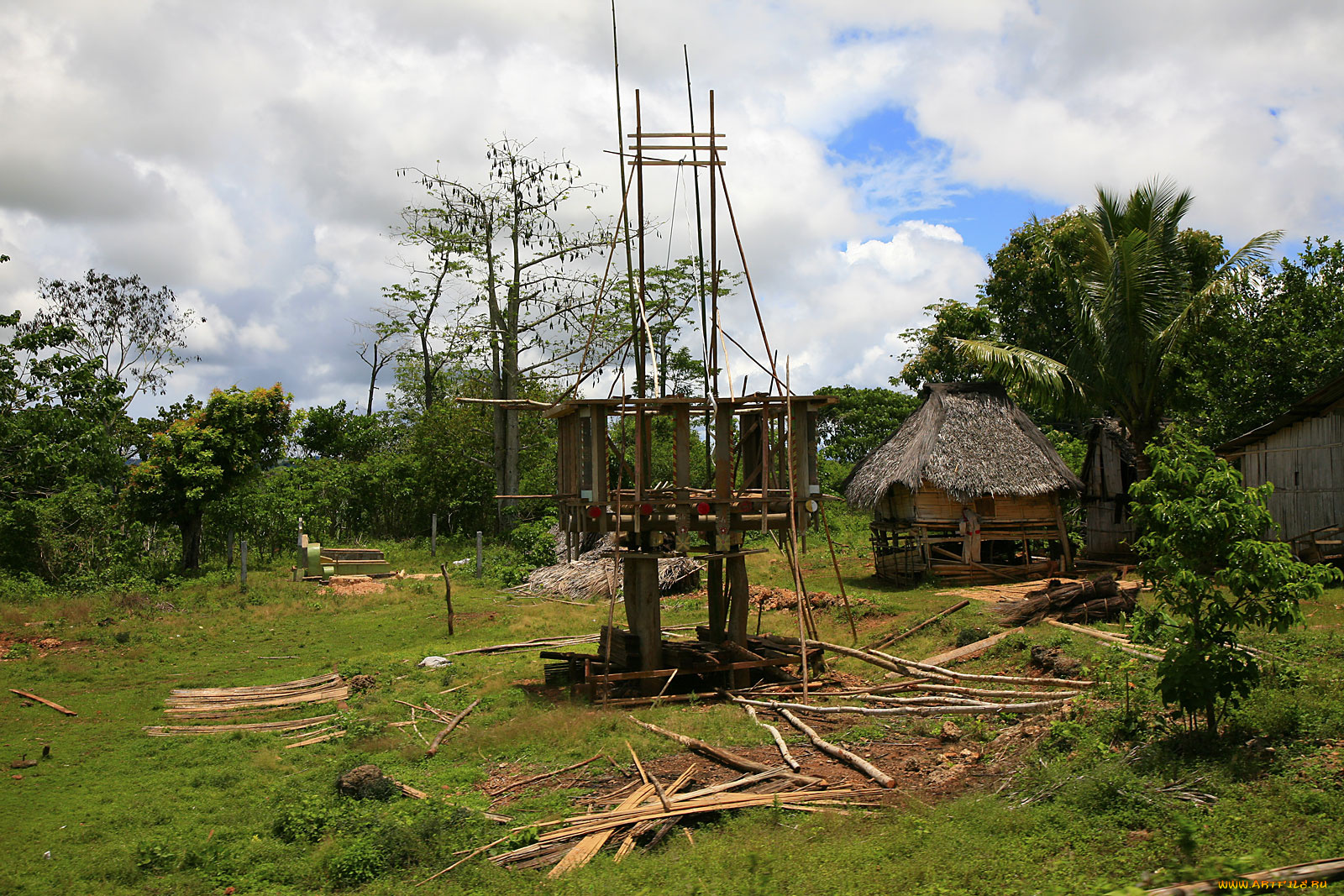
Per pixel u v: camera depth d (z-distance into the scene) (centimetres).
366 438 4044
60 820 750
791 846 579
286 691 1198
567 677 1138
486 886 577
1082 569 1955
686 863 573
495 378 3412
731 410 1042
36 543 2227
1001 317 3456
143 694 1205
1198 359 2212
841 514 3403
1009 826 577
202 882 617
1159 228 2178
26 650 1486
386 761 862
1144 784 599
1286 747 628
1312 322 2073
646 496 1046
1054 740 727
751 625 1508
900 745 807
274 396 2470
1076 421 3712
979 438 1909
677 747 838
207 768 884
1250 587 646
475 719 992
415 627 1688
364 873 608
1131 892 416
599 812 679
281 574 2402
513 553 2644
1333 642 941
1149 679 797
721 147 1137
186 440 2341
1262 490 669
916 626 1320
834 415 4344
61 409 2761
